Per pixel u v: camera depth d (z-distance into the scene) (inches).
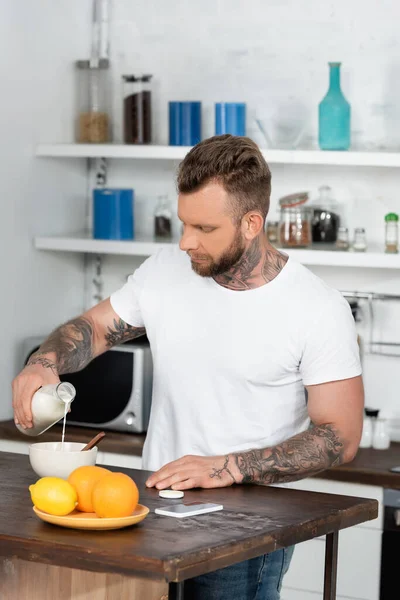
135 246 157.8
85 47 171.3
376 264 145.6
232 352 93.5
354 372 91.2
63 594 79.1
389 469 132.3
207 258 89.7
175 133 157.8
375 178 156.3
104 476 71.8
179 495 80.9
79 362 100.3
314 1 157.2
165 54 167.6
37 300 165.3
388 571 130.4
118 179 174.1
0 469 90.3
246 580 89.3
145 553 64.2
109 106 166.4
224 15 163.2
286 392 94.3
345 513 79.0
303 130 156.6
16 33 156.5
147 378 149.3
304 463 86.7
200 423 95.1
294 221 151.0
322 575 132.6
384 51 153.9
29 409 88.1
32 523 71.7
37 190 163.8
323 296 92.4
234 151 88.2
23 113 159.3
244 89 162.9
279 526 72.7
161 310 97.5
